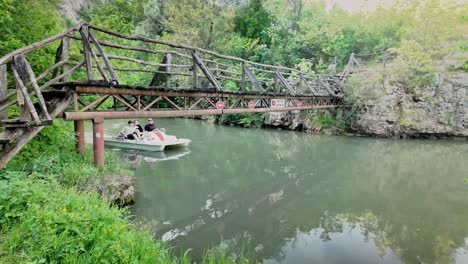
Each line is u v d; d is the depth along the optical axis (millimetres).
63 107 4781
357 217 6109
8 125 3770
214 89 7590
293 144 14523
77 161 5707
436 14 19234
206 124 22016
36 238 2604
